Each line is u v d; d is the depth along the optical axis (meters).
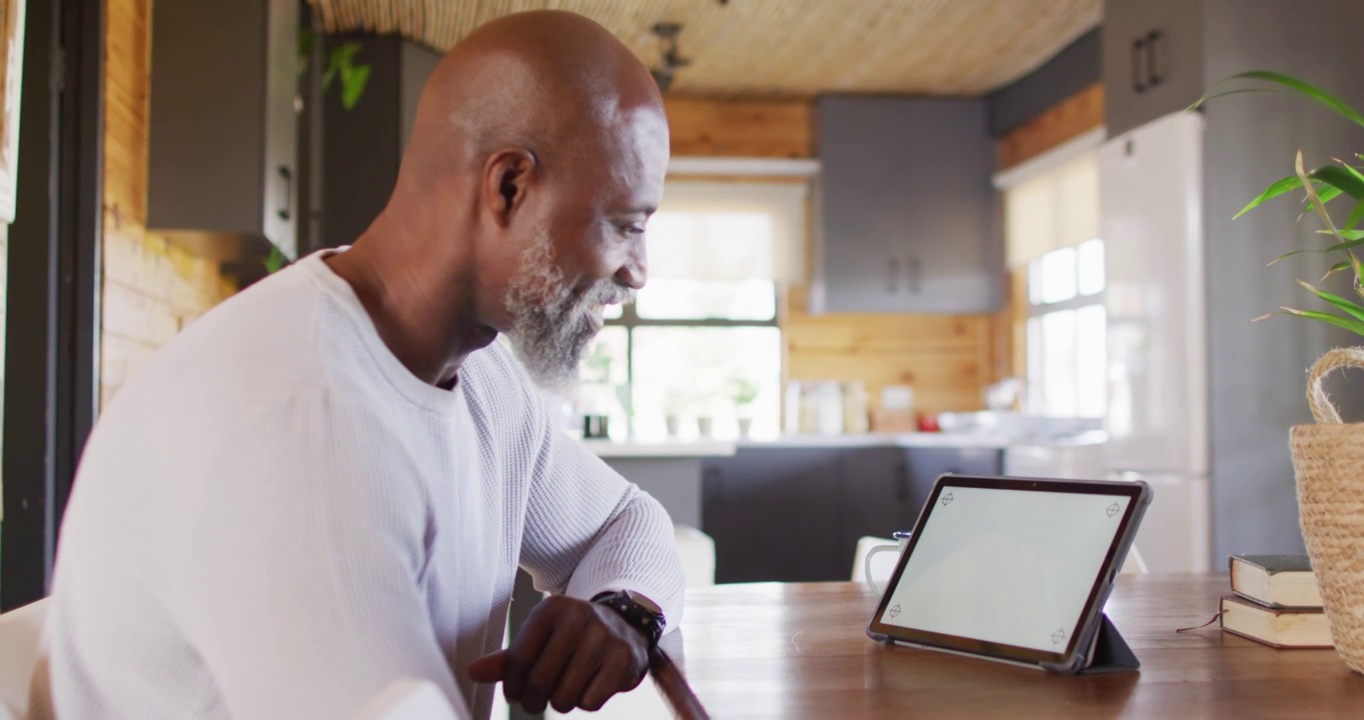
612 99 0.88
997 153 6.31
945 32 5.33
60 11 2.79
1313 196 1.09
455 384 0.99
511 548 1.17
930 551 1.12
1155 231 3.70
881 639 1.09
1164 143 3.64
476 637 1.04
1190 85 3.62
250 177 3.35
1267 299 3.55
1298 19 3.60
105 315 2.88
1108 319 4.03
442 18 4.90
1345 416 3.53
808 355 6.39
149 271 3.32
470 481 1.00
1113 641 0.96
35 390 2.70
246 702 0.71
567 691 0.88
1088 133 5.27
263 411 0.76
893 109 6.23
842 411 6.18
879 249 6.16
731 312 6.38
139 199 3.24
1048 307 5.93
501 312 0.91
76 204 2.78
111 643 0.83
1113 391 3.98
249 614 0.71
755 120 6.41
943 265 6.21
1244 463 3.52
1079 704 0.84
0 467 1.77
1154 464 3.71
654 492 3.75
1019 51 5.60
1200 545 3.48
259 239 3.45
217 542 0.73
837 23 5.21
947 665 0.98
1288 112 3.57
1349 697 0.86
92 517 0.84
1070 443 4.76
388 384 0.86
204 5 3.38
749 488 5.62
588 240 0.89
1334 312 3.53
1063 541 1.02
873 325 6.46
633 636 0.92
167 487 0.78
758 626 1.17
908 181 6.21
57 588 0.90
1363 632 0.91
